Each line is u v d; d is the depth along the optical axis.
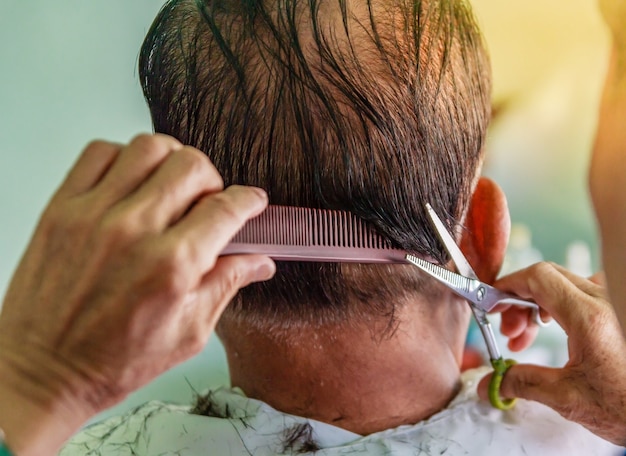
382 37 0.52
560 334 1.09
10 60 1.14
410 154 0.52
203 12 0.54
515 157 1.30
